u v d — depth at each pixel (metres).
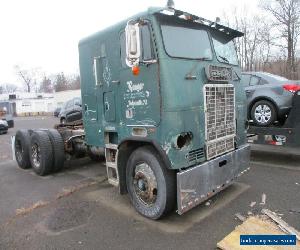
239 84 5.46
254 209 4.68
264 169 6.83
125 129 4.72
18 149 8.29
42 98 61.44
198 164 4.40
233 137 5.09
